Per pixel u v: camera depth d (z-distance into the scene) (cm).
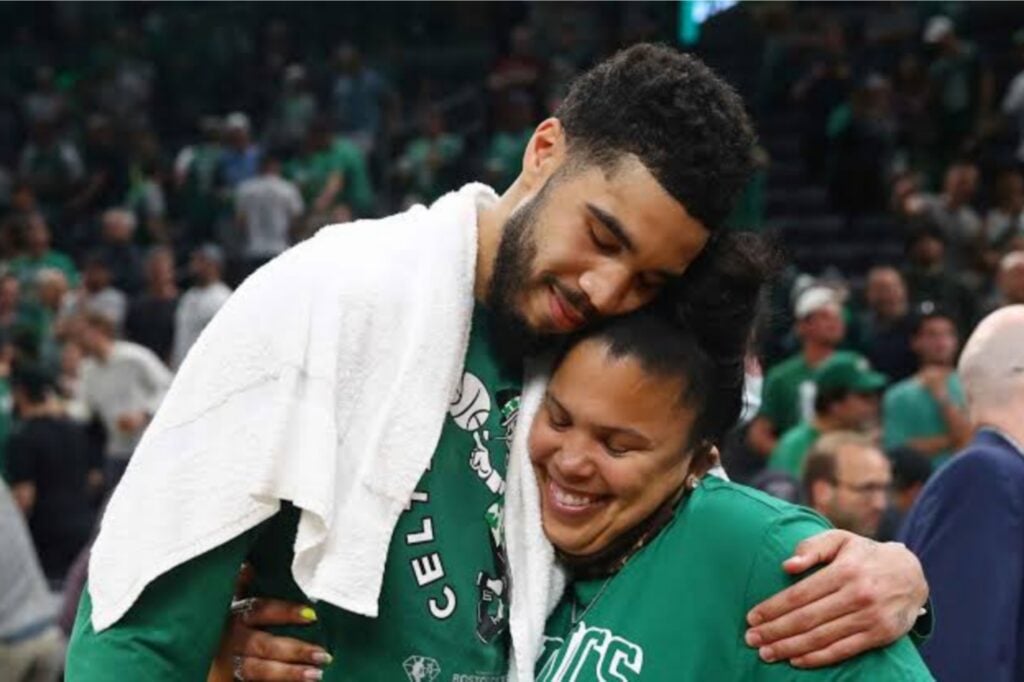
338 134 2503
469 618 358
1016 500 504
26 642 883
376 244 362
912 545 516
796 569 351
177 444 347
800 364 1136
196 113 2834
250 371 347
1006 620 497
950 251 1828
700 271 362
